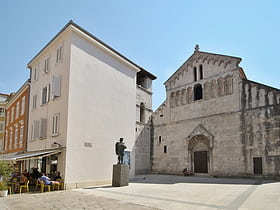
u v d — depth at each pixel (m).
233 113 27.02
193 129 30.42
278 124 23.45
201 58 31.48
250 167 24.61
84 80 19.70
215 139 27.95
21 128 27.20
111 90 22.55
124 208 9.88
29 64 26.41
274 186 17.33
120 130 22.97
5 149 33.31
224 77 28.61
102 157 20.23
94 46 21.25
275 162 23.05
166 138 33.31
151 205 10.41
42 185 15.36
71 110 18.12
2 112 41.75
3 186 13.97
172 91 33.97
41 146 20.91
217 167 27.06
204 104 29.97
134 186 17.97
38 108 22.98
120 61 24.39
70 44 19.03
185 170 29.53
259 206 9.97
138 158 32.41
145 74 35.97
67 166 17.00
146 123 34.84
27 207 10.57
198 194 13.61
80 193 14.59
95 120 20.14
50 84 21.16
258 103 25.27
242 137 25.77
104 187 17.66
